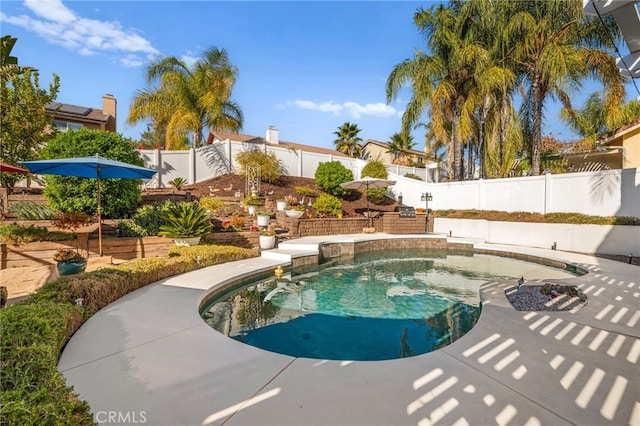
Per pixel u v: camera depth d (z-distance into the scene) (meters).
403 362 2.93
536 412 2.20
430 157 26.17
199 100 18.70
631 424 2.08
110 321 3.90
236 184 15.16
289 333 4.30
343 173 16.78
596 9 3.41
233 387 2.51
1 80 7.79
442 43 15.48
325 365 2.88
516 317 4.14
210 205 11.60
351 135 33.91
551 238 10.72
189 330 3.66
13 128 7.81
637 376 2.67
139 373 2.71
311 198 15.73
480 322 3.95
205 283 5.73
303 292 6.39
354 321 4.78
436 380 2.62
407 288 6.71
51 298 3.74
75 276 4.64
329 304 5.61
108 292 4.56
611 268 7.39
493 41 14.82
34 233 6.46
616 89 12.32
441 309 5.34
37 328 2.64
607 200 10.01
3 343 2.25
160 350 3.15
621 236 9.05
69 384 2.52
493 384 2.55
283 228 12.37
